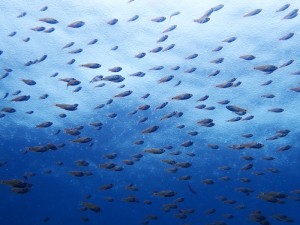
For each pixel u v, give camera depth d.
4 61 15.62
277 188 27.67
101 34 13.99
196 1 12.55
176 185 28.22
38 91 17.66
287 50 14.48
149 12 13.03
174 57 15.12
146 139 21.88
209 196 29.42
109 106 18.66
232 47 14.55
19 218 34.56
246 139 21.62
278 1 12.41
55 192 30.61
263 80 16.36
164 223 33.75
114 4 12.66
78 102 18.41
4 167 26.05
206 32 13.88
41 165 25.95
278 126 20.17
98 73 16.16
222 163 24.58
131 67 15.80
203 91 17.23
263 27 13.50
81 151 23.48
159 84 16.78
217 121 19.86
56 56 15.16
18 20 13.32
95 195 30.67
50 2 12.51
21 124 21.06
